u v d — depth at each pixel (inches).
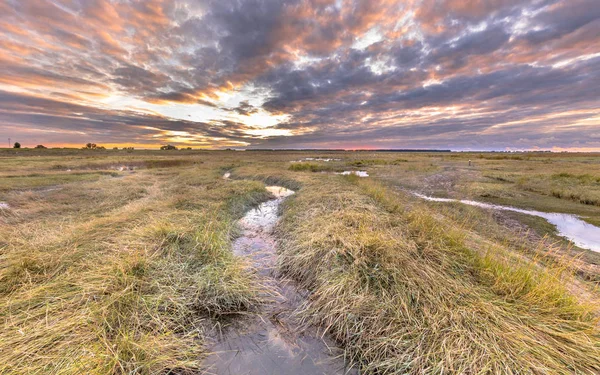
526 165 1044.5
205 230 227.3
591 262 206.7
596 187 490.6
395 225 232.1
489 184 580.7
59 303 121.3
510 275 139.5
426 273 146.3
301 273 182.4
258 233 281.4
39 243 185.8
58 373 85.8
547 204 410.6
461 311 116.7
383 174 808.3
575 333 101.3
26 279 140.9
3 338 98.0
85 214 301.0
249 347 117.9
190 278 159.3
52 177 577.0
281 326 132.5
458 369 92.1
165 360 101.6
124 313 119.1
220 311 141.9
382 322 120.3
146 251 174.2
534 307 116.9
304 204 338.6
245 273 175.6
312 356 113.1
